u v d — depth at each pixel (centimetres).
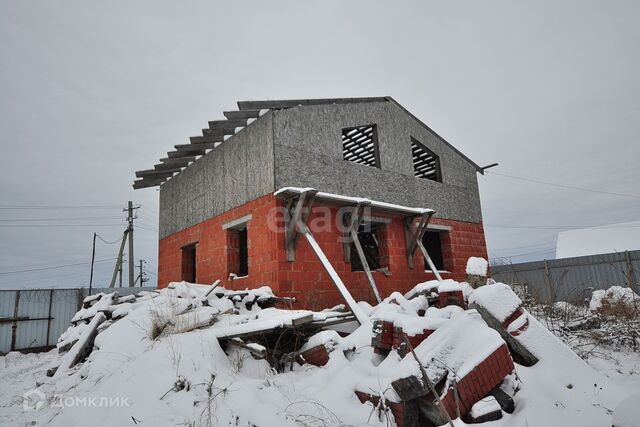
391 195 991
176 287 714
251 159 852
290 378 436
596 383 359
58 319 1295
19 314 1238
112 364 518
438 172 1188
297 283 750
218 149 974
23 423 410
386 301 594
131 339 562
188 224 1065
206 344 475
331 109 913
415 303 547
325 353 460
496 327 408
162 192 1227
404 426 318
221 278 902
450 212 1157
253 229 816
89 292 1373
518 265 1475
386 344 430
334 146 895
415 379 312
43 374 639
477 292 424
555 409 321
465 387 325
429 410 321
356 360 448
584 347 528
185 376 412
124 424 351
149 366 442
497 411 319
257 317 593
